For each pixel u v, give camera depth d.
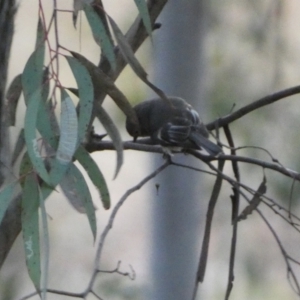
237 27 13.14
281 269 14.06
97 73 4.33
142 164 15.98
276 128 12.62
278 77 13.07
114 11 13.33
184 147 6.23
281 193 11.88
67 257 14.09
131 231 16.64
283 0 13.20
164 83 11.55
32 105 3.92
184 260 11.60
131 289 11.35
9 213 4.76
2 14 4.96
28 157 4.02
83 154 4.32
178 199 11.52
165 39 11.53
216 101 12.61
